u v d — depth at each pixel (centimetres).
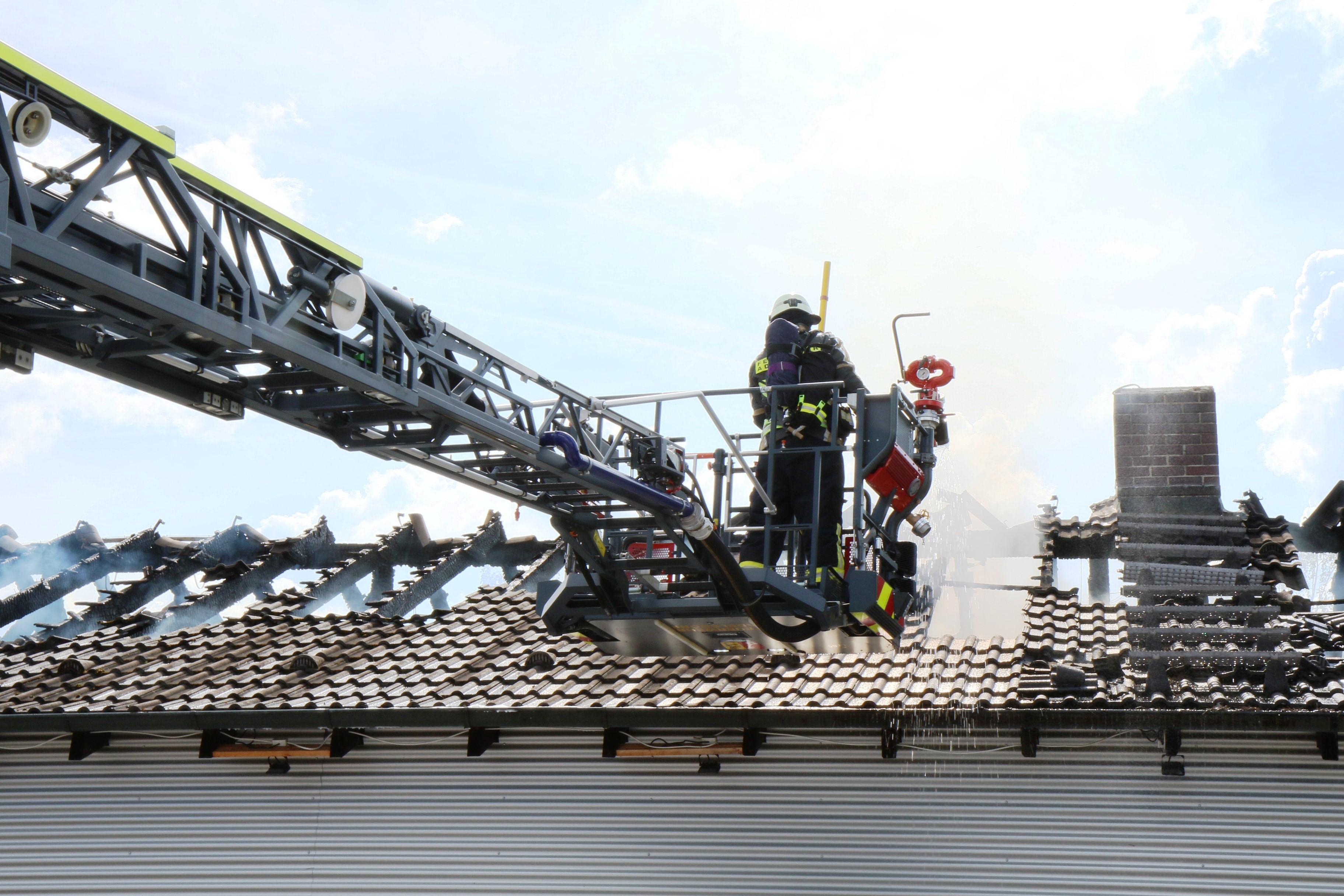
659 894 1187
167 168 657
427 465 902
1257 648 1166
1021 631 1300
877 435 931
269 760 1312
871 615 934
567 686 1245
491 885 1224
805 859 1170
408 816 1267
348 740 1299
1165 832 1112
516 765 1267
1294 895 1075
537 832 1236
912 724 1145
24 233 588
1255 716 1050
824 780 1193
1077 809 1134
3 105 587
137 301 640
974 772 1163
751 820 1195
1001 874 1127
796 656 1254
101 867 1312
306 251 735
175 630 1590
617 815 1224
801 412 937
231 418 805
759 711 1136
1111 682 1148
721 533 959
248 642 1460
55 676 1427
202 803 1320
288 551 1712
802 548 977
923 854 1149
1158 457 1480
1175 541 1388
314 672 1342
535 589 1571
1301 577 1341
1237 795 1110
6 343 707
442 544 1709
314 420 843
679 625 985
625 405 917
